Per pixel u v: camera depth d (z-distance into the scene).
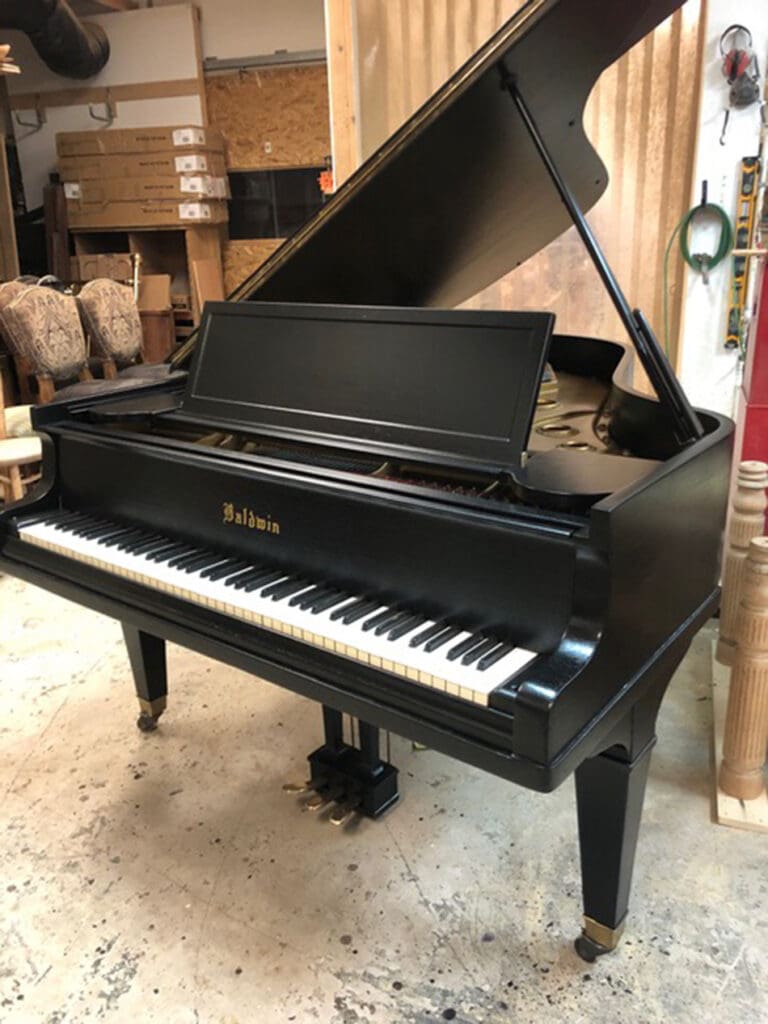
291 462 1.51
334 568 1.38
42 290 3.99
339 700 1.25
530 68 1.37
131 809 1.96
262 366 1.66
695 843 1.79
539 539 1.13
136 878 1.74
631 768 1.34
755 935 1.55
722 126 2.88
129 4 5.70
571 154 1.84
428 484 1.47
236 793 2.01
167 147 5.40
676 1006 1.41
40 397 4.08
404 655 1.17
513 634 1.18
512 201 1.84
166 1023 1.41
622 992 1.44
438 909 1.63
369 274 1.97
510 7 2.86
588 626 1.11
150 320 5.57
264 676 1.36
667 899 1.64
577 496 1.19
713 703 2.24
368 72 3.06
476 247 2.05
